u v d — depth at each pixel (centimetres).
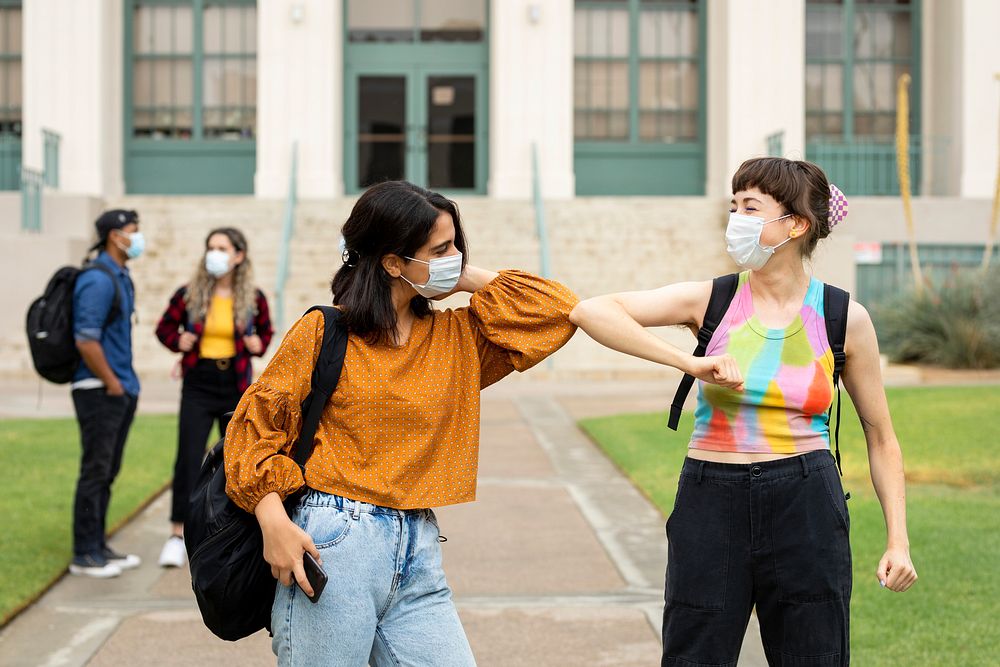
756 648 470
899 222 1855
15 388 1356
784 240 294
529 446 956
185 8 2123
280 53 2000
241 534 282
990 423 979
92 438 577
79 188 1980
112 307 576
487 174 2172
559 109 2030
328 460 281
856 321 300
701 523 298
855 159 2130
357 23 2169
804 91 2153
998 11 2000
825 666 290
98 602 536
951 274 1714
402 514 284
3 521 662
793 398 293
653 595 540
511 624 498
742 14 2030
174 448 914
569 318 301
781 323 300
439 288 291
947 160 2072
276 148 2002
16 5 2088
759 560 294
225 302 616
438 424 289
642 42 2162
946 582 536
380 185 290
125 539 659
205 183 2130
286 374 283
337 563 275
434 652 281
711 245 1819
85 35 1986
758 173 296
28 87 1978
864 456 848
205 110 2134
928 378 1470
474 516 703
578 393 1327
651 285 1752
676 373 1493
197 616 514
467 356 300
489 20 2169
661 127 2170
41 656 459
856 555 580
